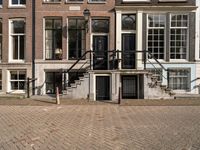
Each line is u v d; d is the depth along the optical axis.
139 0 20.36
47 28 20.86
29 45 20.77
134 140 8.57
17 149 7.72
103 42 20.70
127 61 20.53
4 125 10.84
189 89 20.45
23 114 13.23
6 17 20.92
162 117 12.27
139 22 20.38
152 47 20.55
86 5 20.58
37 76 20.69
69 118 12.20
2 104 16.45
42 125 10.80
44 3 20.69
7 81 20.97
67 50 20.62
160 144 8.12
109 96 18.78
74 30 20.75
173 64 20.36
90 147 7.86
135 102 17.06
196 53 20.41
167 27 20.41
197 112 13.50
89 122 11.32
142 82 18.86
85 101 17.62
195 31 20.39
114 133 9.46
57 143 8.30
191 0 20.34
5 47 20.92
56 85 20.66
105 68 20.50
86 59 20.50
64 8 20.62
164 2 20.38
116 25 20.44
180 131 9.66
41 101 17.59
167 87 19.08
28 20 20.78
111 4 20.50
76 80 19.12
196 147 7.82
